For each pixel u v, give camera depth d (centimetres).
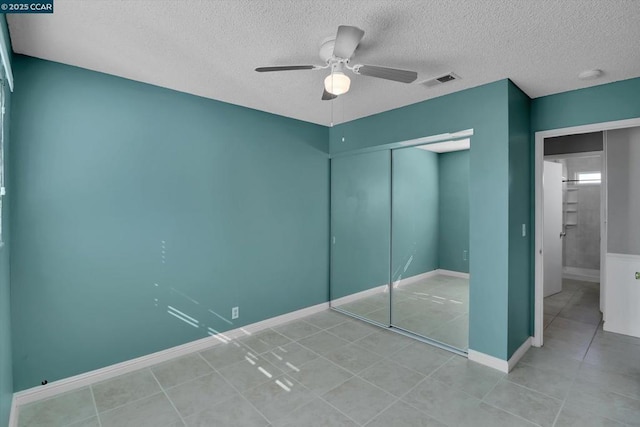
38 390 224
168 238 282
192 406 218
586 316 387
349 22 180
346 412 211
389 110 344
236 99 310
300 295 387
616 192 336
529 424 198
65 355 235
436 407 216
